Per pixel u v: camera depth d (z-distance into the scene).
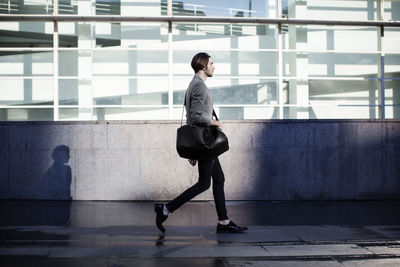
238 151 7.79
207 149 4.59
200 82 4.70
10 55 9.70
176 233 4.84
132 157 7.61
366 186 8.01
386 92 10.42
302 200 7.88
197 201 7.64
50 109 9.70
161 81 9.92
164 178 7.62
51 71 9.74
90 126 7.57
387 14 10.52
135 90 9.88
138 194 7.59
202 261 3.73
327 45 10.34
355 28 10.41
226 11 10.11
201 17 9.90
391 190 8.05
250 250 4.10
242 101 10.09
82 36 9.80
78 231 4.89
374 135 8.06
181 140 4.62
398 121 8.11
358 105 10.35
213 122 4.65
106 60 9.84
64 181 7.54
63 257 3.79
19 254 3.88
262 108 10.12
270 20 10.07
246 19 10.01
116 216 5.96
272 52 10.22
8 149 7.50
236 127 7.79
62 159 7.54
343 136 7.99
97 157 7.57
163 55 9.95
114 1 9.87
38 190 7.52
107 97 9.83
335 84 10.32
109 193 7.56
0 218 5.75
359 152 8.02
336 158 7.97
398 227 5.26
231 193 7.77
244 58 10.12
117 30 9.90
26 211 6.35
